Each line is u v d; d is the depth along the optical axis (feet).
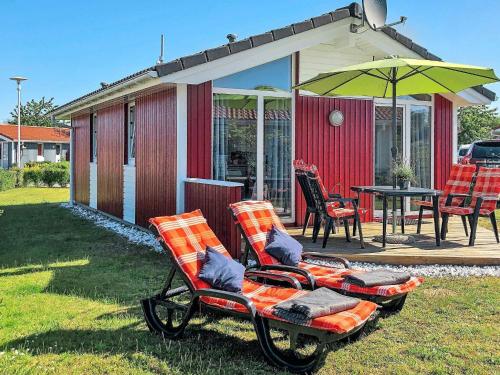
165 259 24.17
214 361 12.51
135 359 12.52
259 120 28.71
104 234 32.19
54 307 16.65
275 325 12.34
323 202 23.50
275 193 29.50
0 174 73.97
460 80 24.61
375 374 11.76
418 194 23.12
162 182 28.71
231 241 21.76
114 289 18.85
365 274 15.17
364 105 32.14
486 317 15.58
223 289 13.64
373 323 14.80
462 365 12.15
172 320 15.34
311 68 30.27
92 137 46.19
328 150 31.01
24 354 12.65
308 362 11.91
